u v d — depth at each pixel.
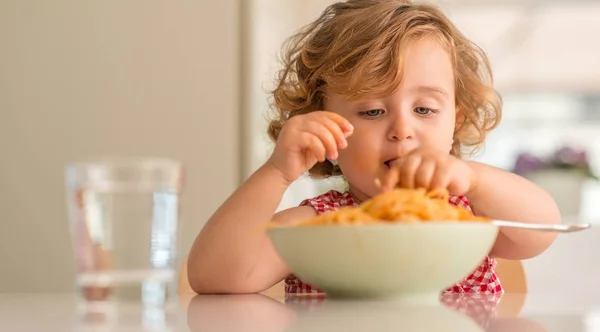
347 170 1.31
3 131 2.65
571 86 3.97
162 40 2.68
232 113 2.70
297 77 1.52
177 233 0.64
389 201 0.72
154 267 0.63
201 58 2.69
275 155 1.01
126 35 2.67
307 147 0.97
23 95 2.65
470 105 1.53
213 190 2.69
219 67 2.70
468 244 0.69
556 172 2.90
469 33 3.88
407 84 1.27
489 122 1.62
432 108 1.29
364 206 0.74
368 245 0.67
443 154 0.88
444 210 0.73
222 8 2.70
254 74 2.71
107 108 2.67
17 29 2.65
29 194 2.65
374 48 1.31
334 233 0.68
